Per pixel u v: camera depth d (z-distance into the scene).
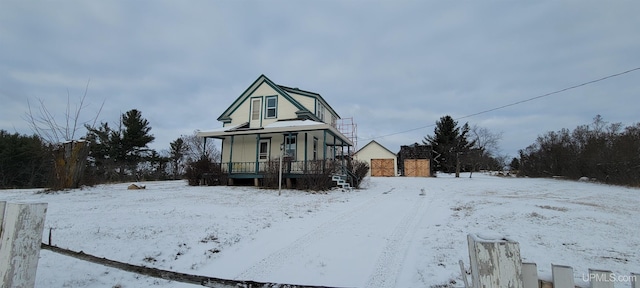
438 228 7.11
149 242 5.67
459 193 14.52
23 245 1.93
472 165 31.73
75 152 14.57
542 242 5.77
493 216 8.20
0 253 1.90
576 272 4.29
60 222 7.04
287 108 20.28
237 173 17.97
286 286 2.14
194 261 4.93
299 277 4.36
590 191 14.80
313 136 20.39
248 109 21.22
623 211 8.68
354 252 5.45
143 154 35.91
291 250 5.55
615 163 18.69
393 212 9.27
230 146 19.83
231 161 18.56
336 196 13.12
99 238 5.79
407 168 36.53
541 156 28.20
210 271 4.56
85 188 14.75
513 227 6.94
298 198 12.20
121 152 33.50
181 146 40.78
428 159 36.44
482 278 1.27
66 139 14.84
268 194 13.41
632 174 17.44
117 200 10.96
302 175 15.91
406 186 19.20
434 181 23.98
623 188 16.05
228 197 12.14
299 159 18.95
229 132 18.36
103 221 7.20
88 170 17.48
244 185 18.34
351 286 4.06
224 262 4.95
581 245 5.55
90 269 4.24
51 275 3.98
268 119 20.53
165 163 38.44
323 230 6.97
